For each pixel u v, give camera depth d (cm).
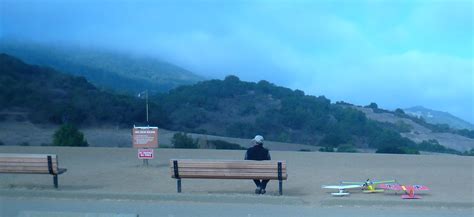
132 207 1123
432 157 2319
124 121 5531
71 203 1159
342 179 1527
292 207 1140
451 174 1669
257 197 1179
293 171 1716
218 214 1059
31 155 1260
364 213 1080
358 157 2288
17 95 5566
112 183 1405
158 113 6062
